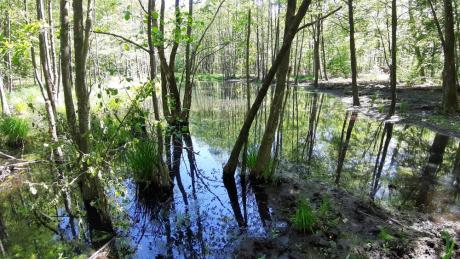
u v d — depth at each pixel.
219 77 50.41
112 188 6.39
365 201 5.60
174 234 4.97
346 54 36.81
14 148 8.78
